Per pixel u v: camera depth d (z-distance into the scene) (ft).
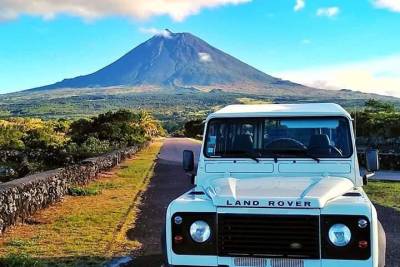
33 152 100.73
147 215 40.32
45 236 32.09
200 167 22.12
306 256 17.38
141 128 179.83
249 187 19.20
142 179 68.74
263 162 21.61
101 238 31.76
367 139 116.47
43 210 41.09
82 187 55.47
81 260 26.53
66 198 48.19
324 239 17.33
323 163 21.35
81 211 41.16
